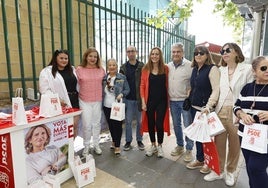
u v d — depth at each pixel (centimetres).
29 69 476
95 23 561
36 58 485
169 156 420
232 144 321
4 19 366
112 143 446
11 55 443
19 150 275
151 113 408
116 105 398
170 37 845
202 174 358
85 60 398
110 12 548
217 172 311
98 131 422
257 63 238
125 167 379
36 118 295
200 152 367
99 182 334
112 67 409
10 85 391
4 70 435
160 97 402
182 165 387
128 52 422
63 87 359
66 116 323
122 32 585
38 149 296
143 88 407
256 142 233
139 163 393
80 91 396
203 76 333
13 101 274
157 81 396
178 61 389
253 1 543
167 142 480
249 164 243
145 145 468
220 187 324
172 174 359
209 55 340
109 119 421
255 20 670
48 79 350
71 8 473
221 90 315
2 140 272
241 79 301
